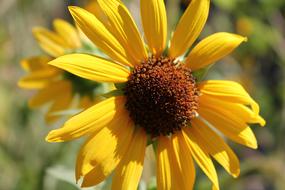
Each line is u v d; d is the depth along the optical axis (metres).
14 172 0.57
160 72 0.39
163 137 0.39
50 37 0.48
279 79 0.70
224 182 0.51
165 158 0.39
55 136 0.36
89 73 0.37
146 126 0.39
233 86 0.39
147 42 0.39
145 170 0.43
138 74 0.39
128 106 0.39
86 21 0.37
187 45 0.39
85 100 0.47
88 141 0.37
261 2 0.58
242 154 0.65
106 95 0.39
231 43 0.39
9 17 0.61
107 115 0.38
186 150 0.39
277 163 0.54
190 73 0.39
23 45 0.61
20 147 0.59
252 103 0.38
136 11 0.48
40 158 0.58
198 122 0.39
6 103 0.61
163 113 0.39
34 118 0.60
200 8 0.39
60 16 0.66
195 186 0.48
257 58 0.68
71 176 0.44
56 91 0.48
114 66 0.38
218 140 0.39
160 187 0.38
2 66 0.61
